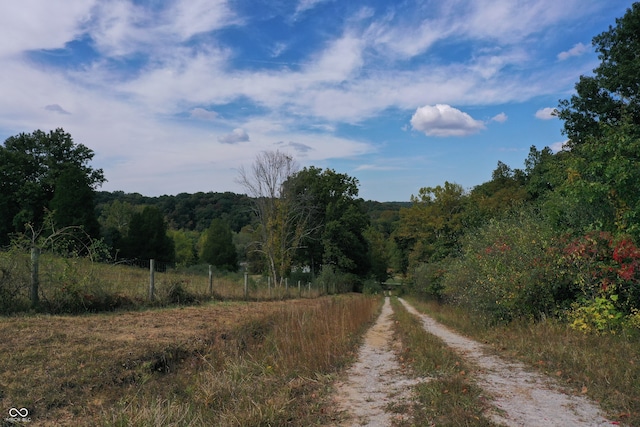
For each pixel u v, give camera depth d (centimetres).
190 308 1407
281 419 482
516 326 1198
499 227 1642
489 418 474
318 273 5731
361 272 6606
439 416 482
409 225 5053
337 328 1204
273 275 4700
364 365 825
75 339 778
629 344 786
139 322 1021
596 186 1102
